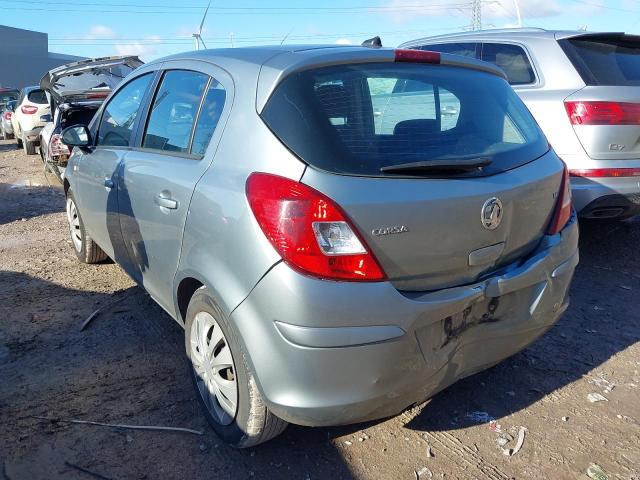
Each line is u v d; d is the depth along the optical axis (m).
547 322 2.88
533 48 5.20
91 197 4.32
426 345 2.35
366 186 2.24
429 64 2.88
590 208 4.73
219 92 2.83
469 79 2.99
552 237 2.88
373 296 2.20
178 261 2.88
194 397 3.19
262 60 2.69
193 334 2.89
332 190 2.20
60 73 9.05
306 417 2.27
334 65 2.57
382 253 2.24
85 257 5.20
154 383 3.32
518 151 2.86
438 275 2.40
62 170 8.74
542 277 2.74
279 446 2.81
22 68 62.25
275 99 2.46
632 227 6.29
